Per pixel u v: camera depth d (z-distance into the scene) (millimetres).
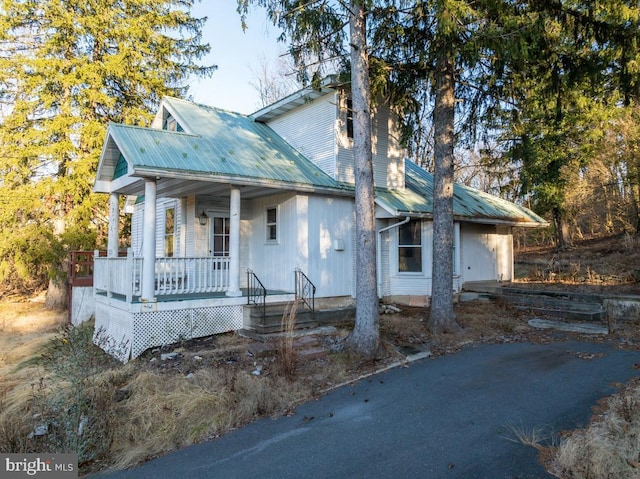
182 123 11133
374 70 8797
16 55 15797
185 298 8609
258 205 11766
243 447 4422
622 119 14609
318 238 10703
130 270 7949
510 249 16281
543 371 6422
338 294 11055
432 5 7129
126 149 7992
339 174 11188
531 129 15641
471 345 8195
